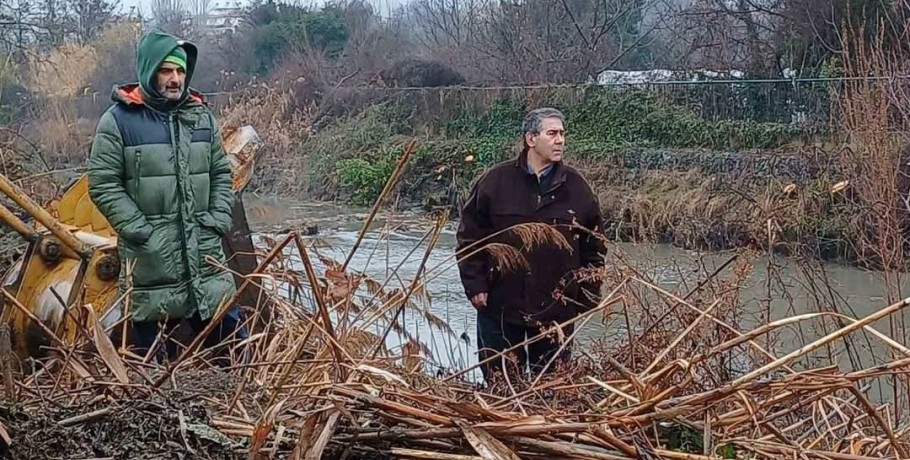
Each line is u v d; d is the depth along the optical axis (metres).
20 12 21.64
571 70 23.78
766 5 19.89
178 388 3.00
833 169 11.08
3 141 9.98
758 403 2.90
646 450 2.38
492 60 25.41
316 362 3.13
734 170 14.92
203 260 4.47
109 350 2.97
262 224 14.30
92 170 4.33
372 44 30.39
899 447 2.67
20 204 4.35
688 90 18.86
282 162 22.02
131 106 4.42
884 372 2.64
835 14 17.17
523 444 2.41
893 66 9.79
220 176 4.64
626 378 3.12
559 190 4.71
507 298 4.67
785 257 6.55
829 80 14.81
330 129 23.25
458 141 20.92
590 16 25.19
